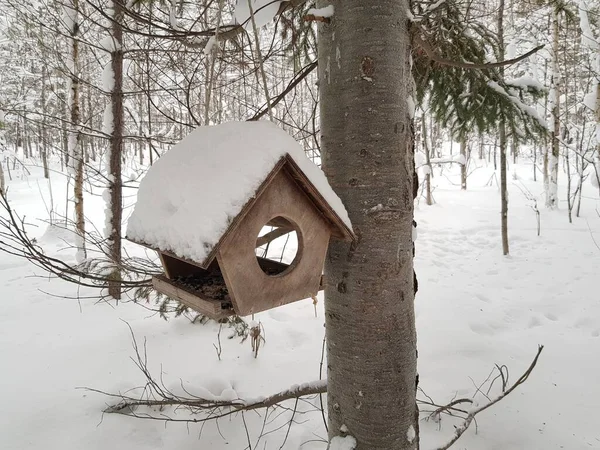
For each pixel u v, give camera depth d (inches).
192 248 55.6
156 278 80.7
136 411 129.3
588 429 115.2
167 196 65.8
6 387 142.1
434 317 189.5
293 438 117.3
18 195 636.1
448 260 304.3
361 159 62.7
